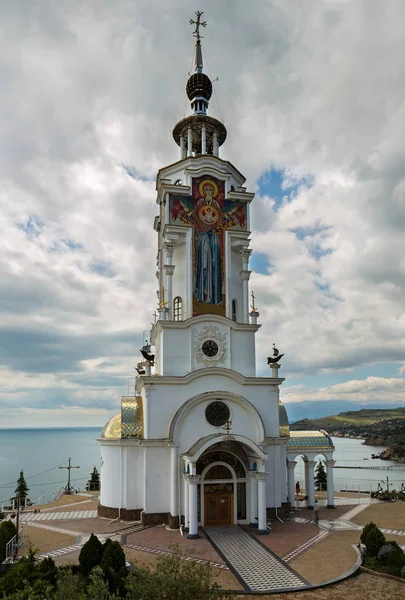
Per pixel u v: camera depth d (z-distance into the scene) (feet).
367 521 123.44
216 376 129.70
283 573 84.64
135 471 127.85
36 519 129.39
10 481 448.65
